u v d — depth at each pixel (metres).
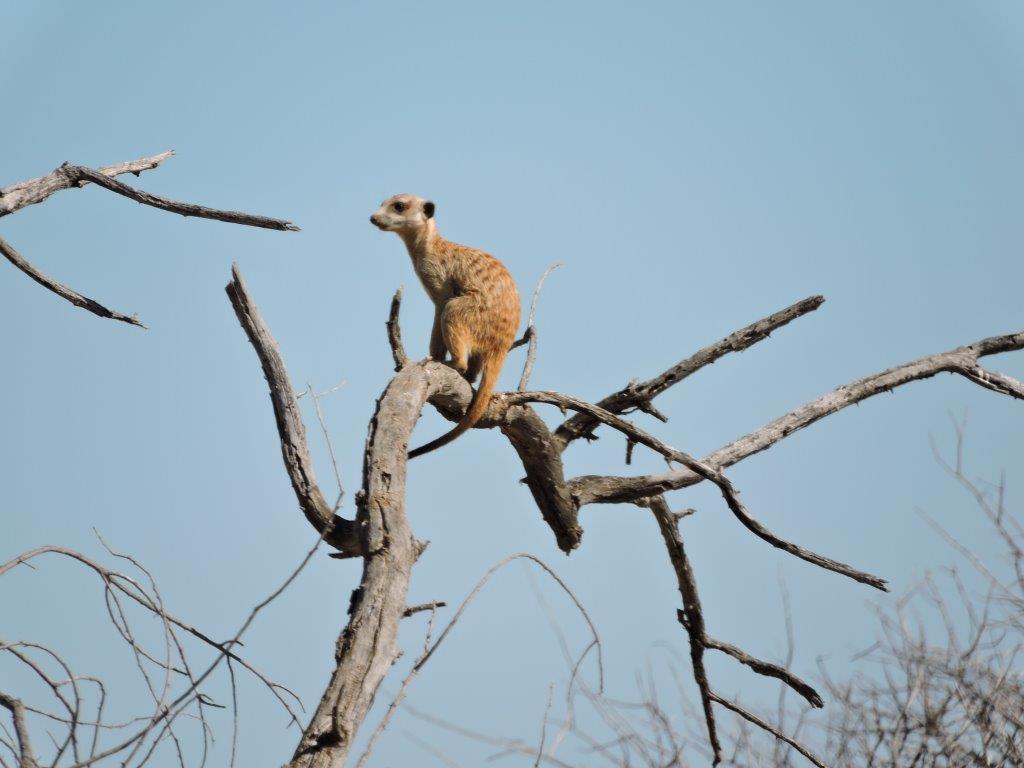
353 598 10.85
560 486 18.58
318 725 9.62
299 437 14.51
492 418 17.08
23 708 8.59
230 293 15.09
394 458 12.21
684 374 19.58
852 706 15.70
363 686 9.91
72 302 15.77
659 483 18.59
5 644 9.37
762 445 19.00
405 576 10.88
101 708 9.30
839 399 19.44
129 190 15.10
